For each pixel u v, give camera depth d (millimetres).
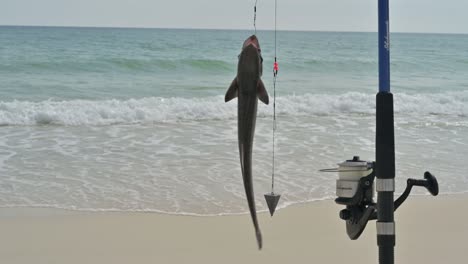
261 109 13531
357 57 31125
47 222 6344
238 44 40875
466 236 5980
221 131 11469
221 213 6695
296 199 7234
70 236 5941
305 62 27234
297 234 6004
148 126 11930
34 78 20688
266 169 8508
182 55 31578
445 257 5402
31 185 7723
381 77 3238
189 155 9406
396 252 5496
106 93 17969
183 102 14148
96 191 7496
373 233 5988
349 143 10398
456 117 13914
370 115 13766
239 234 6031
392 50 42219
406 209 6895
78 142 10383
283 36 69562
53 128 11734
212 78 22625
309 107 13953
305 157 9289
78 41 39906
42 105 13203
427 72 28719
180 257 5422
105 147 9977
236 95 1995
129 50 33031
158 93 18203
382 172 3248
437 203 7164
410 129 12078
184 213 6688
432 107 14758
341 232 6070
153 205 6973
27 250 5559
